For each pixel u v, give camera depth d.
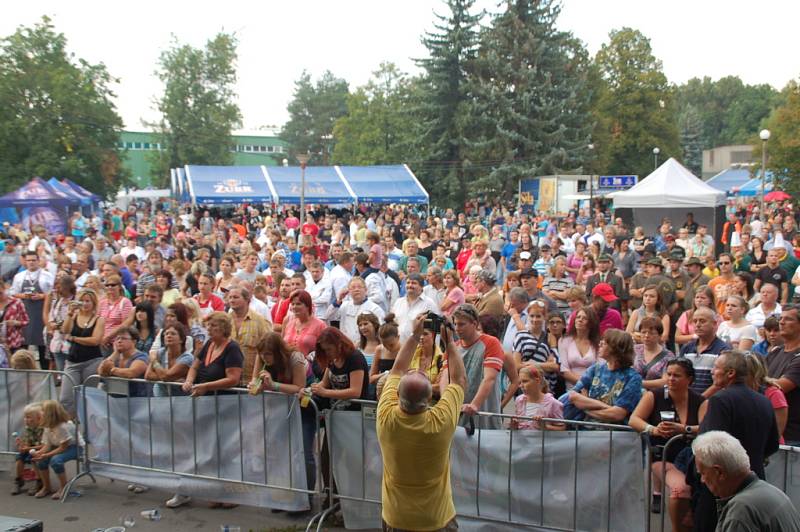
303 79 108.19
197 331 7.97
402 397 4.33
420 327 4.73
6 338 10.02
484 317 6.82
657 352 6.96
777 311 8.59
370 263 10.47
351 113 74.31
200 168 39.25
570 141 52.03
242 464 6.53
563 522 5.55
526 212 44.53
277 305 9.60
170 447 6.83
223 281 11.34
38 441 7.02
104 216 37.16
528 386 6.22
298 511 6.46
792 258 12.51
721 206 22.25
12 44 48.25
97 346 8.66
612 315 8.20
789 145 36.34
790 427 5.76
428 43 52.84
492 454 5.75
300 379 6.42
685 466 5.35
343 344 6.27
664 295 9.27
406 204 43.19
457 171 52.72
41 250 15.01
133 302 12.03
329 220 27.44
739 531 3.77
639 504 5.33
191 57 67.81
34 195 27.98
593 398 6.11
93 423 7.19
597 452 5.45
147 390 7.04
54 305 9.65
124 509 6.68
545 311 7.58
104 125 50.81
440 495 4.55
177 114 67.69
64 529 6.23
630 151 67.88
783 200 39.16
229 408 6.56
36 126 47.97
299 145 106.50
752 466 4.71
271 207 37.72
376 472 6.06
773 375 6.06
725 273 10.17
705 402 5.43
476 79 51.97
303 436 6.37
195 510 6.66
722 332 7.71
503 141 50.91
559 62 53.47
